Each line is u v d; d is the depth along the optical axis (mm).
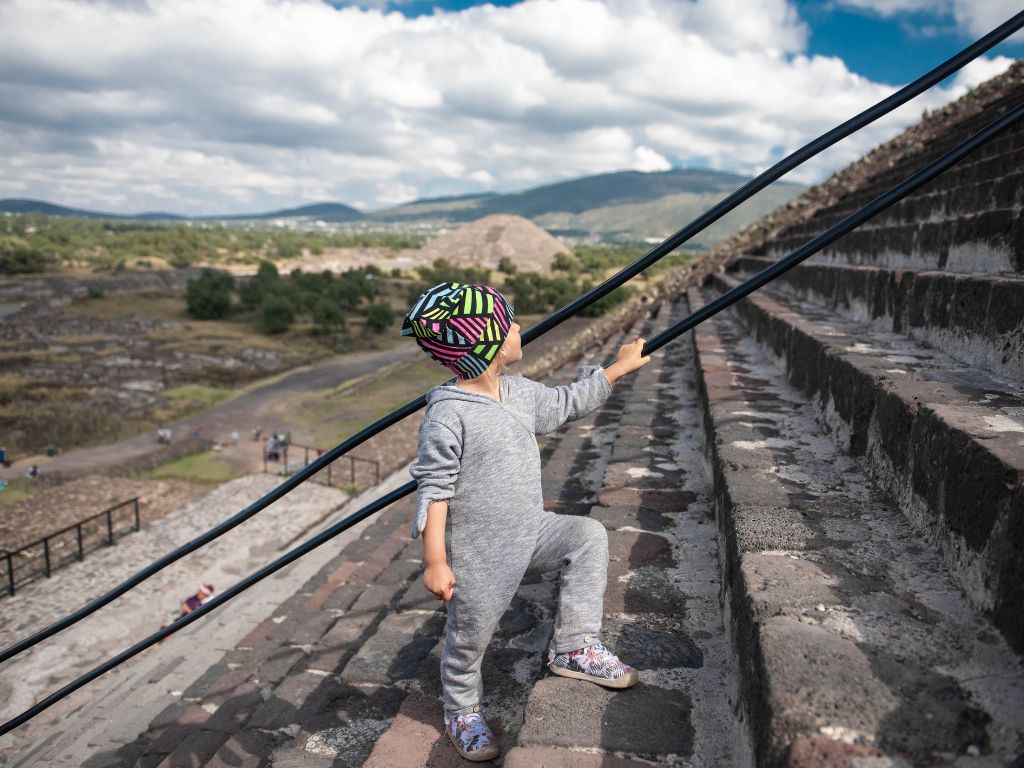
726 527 2482
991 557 1631
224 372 59406
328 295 94875
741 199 2053
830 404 3230
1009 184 4211
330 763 2377
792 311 5512
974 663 1475
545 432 2072
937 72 1919
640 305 14109
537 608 2873
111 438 40469
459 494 1942
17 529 20297
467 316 1878
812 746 1248
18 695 11203
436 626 3176
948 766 1203
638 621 2375
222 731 3443
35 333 73688
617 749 1764
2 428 40719
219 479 30797
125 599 14820
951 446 1889
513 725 2166
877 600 1749
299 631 4473
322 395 50938
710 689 2006
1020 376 2576
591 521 2152
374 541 6246
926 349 3379
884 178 10875
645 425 4809
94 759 6312
